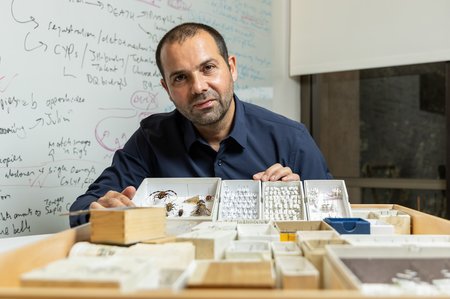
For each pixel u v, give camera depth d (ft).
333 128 8.32
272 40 7.97
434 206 7.38
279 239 2.23
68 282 1.31
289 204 2.92
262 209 2.88
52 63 4.53
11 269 1.61
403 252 1.79
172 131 4.18
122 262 1.52
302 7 8.15
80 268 1.44
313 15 8.02
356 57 7.57
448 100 6.96
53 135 4.55
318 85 8.45
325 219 2.62
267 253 1.88
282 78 8.23
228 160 4.05
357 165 8.13
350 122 8.16
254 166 4.07
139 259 1.57
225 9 6.88
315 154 4.39
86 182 4.89
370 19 7.41
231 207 2.94
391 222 2.85
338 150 8.30
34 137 4.38
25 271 1.70
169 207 2.98
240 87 7.14
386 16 7.25
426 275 1.66
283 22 8.34
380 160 7.91
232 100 4.14
